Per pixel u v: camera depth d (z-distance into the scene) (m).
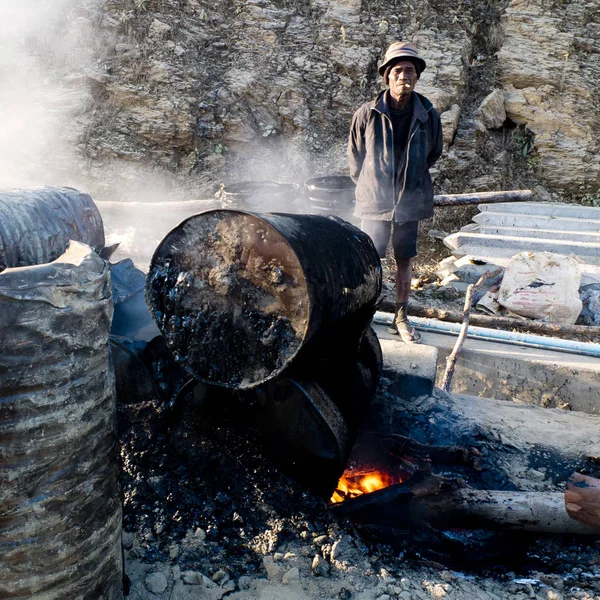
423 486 2.98
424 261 8.16
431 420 3.89
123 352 3.08
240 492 2.79
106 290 1.88
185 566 2.45
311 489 2.83
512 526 2.95
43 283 1.65
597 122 10.12
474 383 4.94
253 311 2.58
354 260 2.90
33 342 1.66
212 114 9.66
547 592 2.61
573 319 5.98
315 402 2.65
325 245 2.71
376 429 3.81
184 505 2.72
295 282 2.46
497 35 10.75
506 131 10.48
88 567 1.90
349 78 10.05
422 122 4.25
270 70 9.98
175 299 2.76
